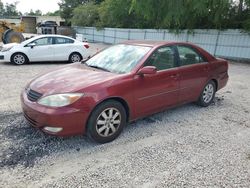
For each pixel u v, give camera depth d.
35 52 11.28
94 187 2.87
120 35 28.80
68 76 4.02
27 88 4.02
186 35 20.53
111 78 3.88
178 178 3.09
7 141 3.80
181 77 4.88
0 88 6.76
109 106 3.80
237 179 3.12
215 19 17.77
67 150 3.64
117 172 3.17
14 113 4.91
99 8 34.97
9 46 11.25
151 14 19.64
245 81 9.46
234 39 17.28
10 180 2.93
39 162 3.31
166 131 4.43
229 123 4.96
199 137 4.25
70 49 11.98
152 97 4.39
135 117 4.27
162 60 4.61
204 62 5.54
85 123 3.61
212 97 5.95
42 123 3.49
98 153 3.60
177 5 18.11
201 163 3.44
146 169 3.25
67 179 2.99
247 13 17.92
